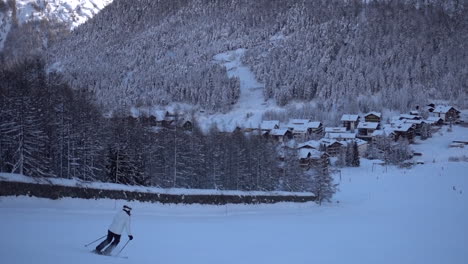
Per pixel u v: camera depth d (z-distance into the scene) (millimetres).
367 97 196000
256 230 35750
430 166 116000
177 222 36406
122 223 18031
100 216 33844
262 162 71188
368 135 159000
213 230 33250
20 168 39406
